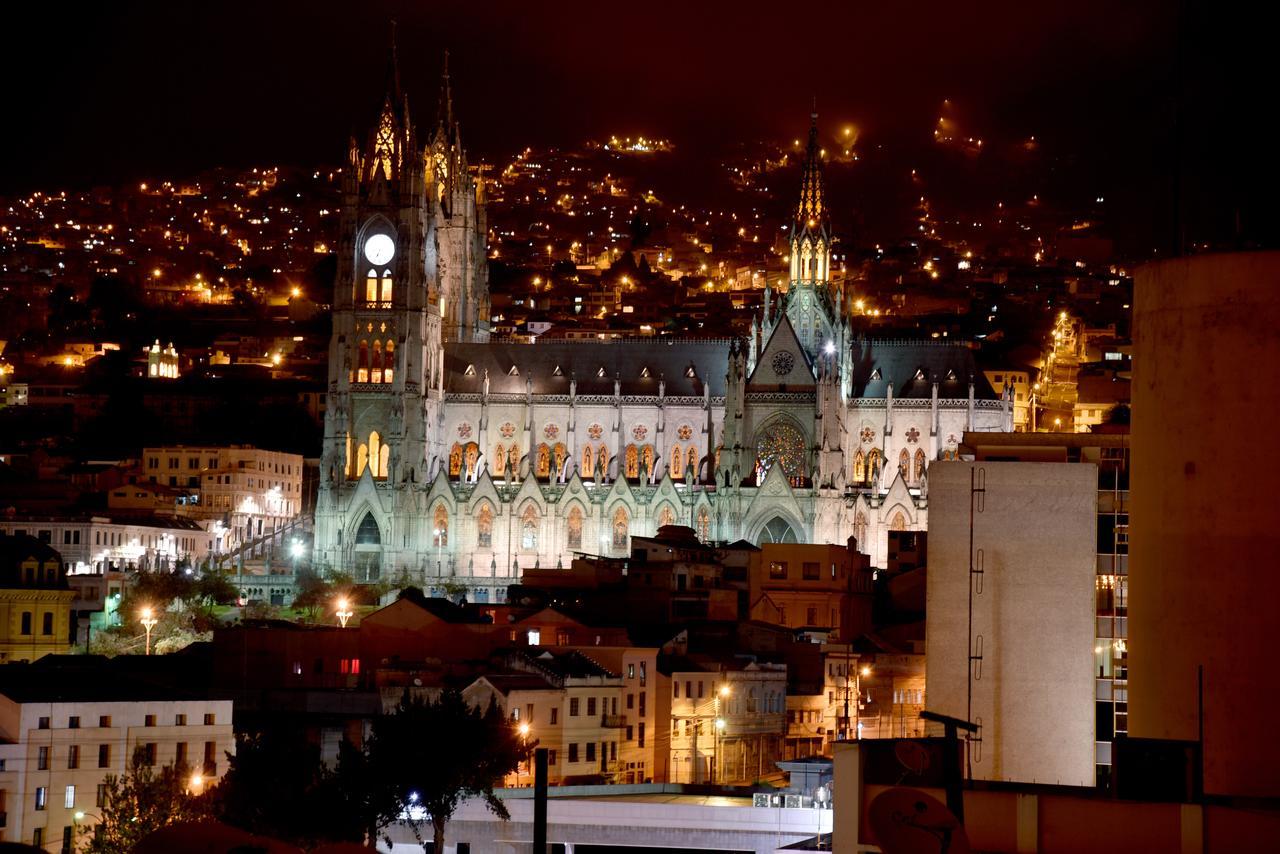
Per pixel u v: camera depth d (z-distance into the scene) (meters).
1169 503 92.75
